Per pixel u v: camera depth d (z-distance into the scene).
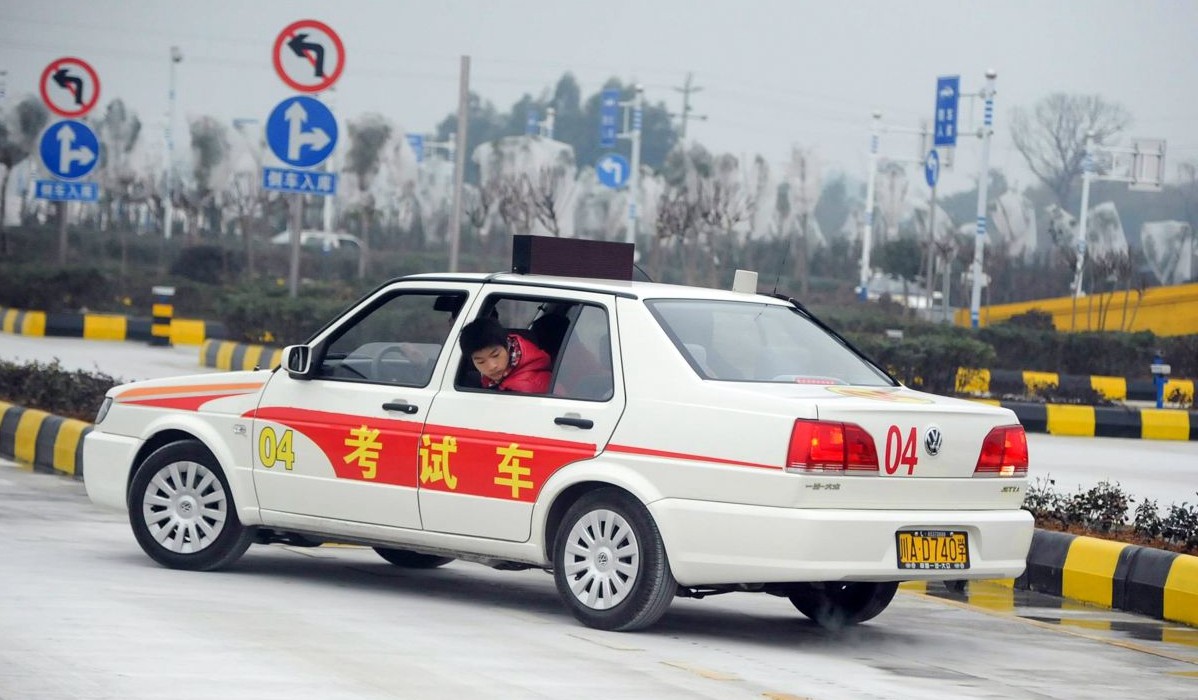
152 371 45.44
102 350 53.31
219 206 115.12
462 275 16.03
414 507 15.37
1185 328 87.44
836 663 14.02
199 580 16.25
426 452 15.30
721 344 14.80
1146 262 124.00
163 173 131.25
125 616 13.71
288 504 16.20
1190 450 39.91
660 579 14.05
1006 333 62.56
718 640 14.77
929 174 87.25
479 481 14.97
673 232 89.44
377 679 11.83
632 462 14.16
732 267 115.25
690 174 119.62
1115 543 18.95
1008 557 14.62
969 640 15.94
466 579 18.00
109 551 17.91
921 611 17.77
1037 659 15.02
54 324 58.84
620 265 16.83
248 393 16.59
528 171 115.38
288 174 34.03
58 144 48.84
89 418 27.55
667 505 13.94
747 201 108.88
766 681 12.85
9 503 21.62
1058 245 114.31
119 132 131.25
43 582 15.27
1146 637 16.80
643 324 14.67
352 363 16.25
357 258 101.44
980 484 14.54
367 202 120.56
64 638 12.59
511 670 12.48
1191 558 17.98
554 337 15.60
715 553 13.73
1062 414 42.97
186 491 16.89
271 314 50.78
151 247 102.06
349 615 14.66
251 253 91.75
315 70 33.72
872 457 13.77
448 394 15.37
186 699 10.78
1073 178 150.88
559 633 14.34
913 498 14.10
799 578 13.48
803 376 14.89
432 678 11.98
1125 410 43.47
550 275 16.28
